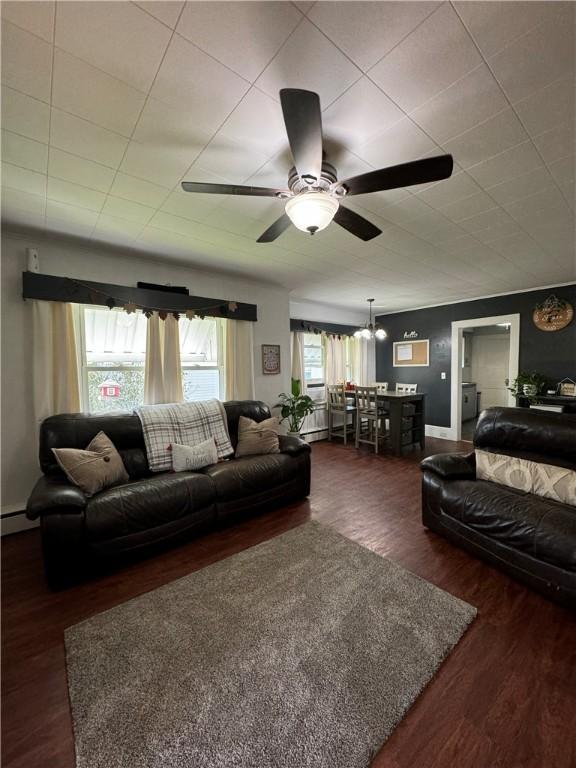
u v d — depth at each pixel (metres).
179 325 3.72
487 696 1.26
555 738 1.12
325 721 1.18
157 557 2.25
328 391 5.82
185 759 1.08
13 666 1.43
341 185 1.52
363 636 1.55
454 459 2.56
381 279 4.23
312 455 4.86
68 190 2.05
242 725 1.17
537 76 1.26
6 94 1.31
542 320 4.63
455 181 1.97
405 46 1.13
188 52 1.14
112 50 1.13
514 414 2.60
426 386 6.16
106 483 2.38
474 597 1.82
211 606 1.77
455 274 4.00
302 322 5.57
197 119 1.47
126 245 2.99
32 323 2.76
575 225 2.59
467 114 1.46
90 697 1.28
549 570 1.75
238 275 4.03
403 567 2.09
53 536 1.89
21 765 1.07
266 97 1.34
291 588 1.90
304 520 2.78
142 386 3.46
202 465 2.89
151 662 1.43
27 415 2.74
